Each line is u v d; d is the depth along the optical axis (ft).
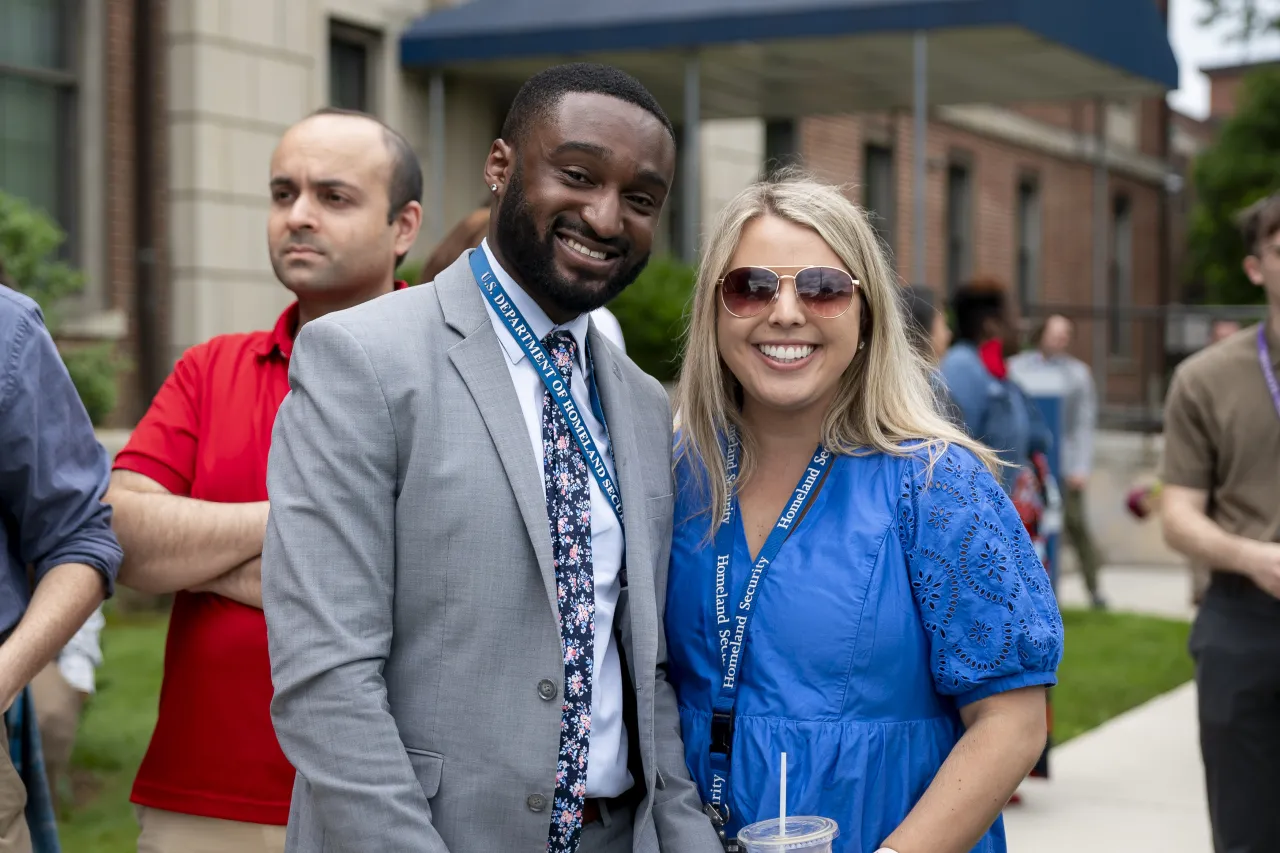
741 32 31.50
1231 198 82.64
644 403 7.70
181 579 8.27
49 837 8.35
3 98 25.44
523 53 31.83
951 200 59.41
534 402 6.93
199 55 27.04
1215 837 12.15
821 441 7.46
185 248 27.32
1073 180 69.67
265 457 8.60
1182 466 12.30
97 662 11.84
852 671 6.93
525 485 6.57
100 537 8.00
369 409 6.44
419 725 6.47
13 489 7.75
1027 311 49.73
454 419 6.57
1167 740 19.98
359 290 9.16
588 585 6.77
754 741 7.01
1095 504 42.24
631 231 6.95
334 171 8.98
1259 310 48.08
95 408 22.18
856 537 7.06
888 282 7.48
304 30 29.35
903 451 7.20
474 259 7.08
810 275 7.18
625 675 7.05
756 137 44.88
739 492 7.61
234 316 28.02
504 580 6.49
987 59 34.71
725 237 7.50
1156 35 38.22
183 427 8.77
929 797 6.83
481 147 35.04
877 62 35.12
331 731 6.17
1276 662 11.62
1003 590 6.88
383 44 32.32
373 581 6.39
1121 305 76.18
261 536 8.20
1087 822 16.25
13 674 7.48
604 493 7.04
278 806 8.27
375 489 6.42
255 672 8.31
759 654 7.09
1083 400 31.32
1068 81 38.06
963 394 16.90
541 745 6.48
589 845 6.86
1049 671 6.93
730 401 7.75
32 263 20.26
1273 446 11.83
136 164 27.14
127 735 18.43
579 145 6.73
